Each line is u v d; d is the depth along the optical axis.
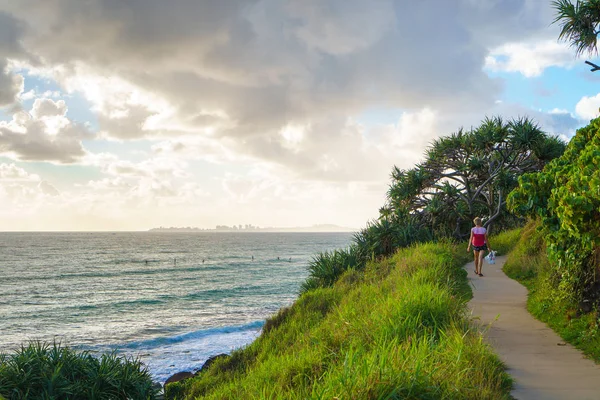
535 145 26.59
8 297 53.47
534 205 9.89
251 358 14.88
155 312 42.00
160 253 145.38
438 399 4.70
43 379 11.06
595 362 6.63
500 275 15.41
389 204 31.09
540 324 8.94
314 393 4.86
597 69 10.33
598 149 8.40
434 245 20.36
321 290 19.42
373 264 20.98
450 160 30.22
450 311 8.28
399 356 5.46
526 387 5.65
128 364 13.40
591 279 8.56
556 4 11.73
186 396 13.70
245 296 50.62
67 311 43.81
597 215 7.42
